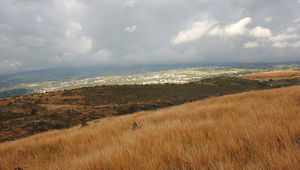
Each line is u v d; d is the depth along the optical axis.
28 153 5.40
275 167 1.52
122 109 54.84
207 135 3.27
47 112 49.91
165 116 8.15
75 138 6.33
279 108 4.90
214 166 1.76
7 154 5.39
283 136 2.16
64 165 2.89
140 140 3.49
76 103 67.94
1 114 44.88
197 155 1.98
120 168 2.18
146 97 77.81
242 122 3.40
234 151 2.16
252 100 8.92
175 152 2.30
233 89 97.25
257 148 2.12
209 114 6.29
